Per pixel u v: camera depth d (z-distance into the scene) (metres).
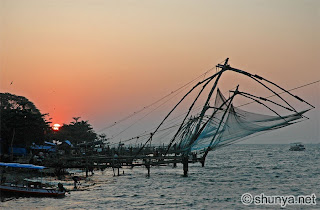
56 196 38.31
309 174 66.38
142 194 41.72
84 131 122.94
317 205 35.88
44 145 78.81
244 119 43.59
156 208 34.41
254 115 41.91
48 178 51.88
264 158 134.62
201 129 52.91
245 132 46.16
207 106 50.00
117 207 34.69
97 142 81.69
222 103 48.19
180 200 38.50
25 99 72.44
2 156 54.28
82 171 69.50
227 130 48.41
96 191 43.22
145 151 69.62
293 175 64.50
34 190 38.19
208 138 51.38
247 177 60.56
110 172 69.06
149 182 52.12
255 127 43.50
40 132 67.44
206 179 56.53
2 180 41.22
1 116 63.88
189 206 35.53
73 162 58.75
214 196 40.91
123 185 48.81
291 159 125.31
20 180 44.34
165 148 67.94
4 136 64.44
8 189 37.50
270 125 41.25
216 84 46.59
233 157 145.50
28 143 67.75
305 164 96.88
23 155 66.69
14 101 70.81
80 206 34.78
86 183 49.84
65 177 55.34
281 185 50.22
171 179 56.41
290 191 44.78
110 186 47.62
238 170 75.00
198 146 53.19
